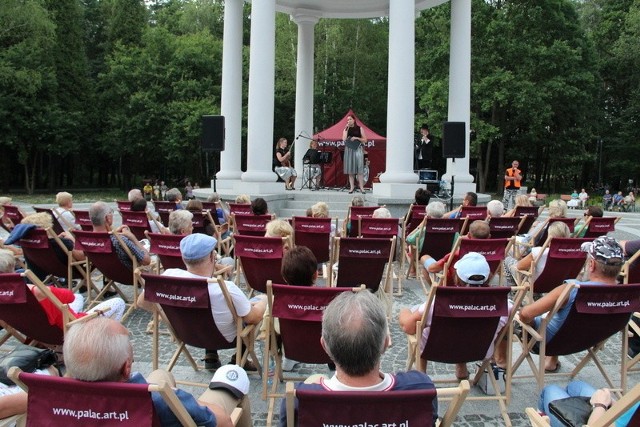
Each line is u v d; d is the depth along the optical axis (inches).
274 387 183.9
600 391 120.1
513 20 1608.0
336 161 958.4
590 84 1640.0
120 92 1764.3
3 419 119.7
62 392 93.1
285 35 1700.3
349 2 844.6
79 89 1872.5
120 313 217.5
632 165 1882.4
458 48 690.2
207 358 221.0
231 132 757.3
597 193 1716.3
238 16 746.2
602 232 378.9
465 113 697.0
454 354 178.1
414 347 183.9
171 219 288.8
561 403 122.9
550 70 1574.8
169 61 1802.4
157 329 198.7
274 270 273.0
